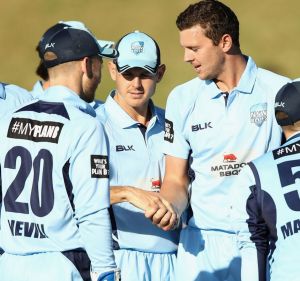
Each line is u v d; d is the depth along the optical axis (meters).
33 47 67.06
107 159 19.03
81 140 18.86
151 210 21.58
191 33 22.00
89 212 18.69
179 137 23.20
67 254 19.12
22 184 19.27
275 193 18.42
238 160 22.58
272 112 22.41
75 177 18.80
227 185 22.69
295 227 18.17
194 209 23.19
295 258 18.08
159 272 23.48
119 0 71.56
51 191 19.00
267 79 22.58
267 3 69.00
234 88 22.38
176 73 59.19
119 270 18.91
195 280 23.17
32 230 19.22
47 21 70.50
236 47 22.44
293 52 62.47
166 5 70.12
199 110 22.80
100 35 67.44
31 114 19.42
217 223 22.83
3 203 19.55
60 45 19.33
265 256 18.66
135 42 23.19
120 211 23.03
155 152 23.69
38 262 19.16
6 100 23.55
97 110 23.94
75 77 19.45
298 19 66.50
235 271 22.80
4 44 67.62
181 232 23.52
